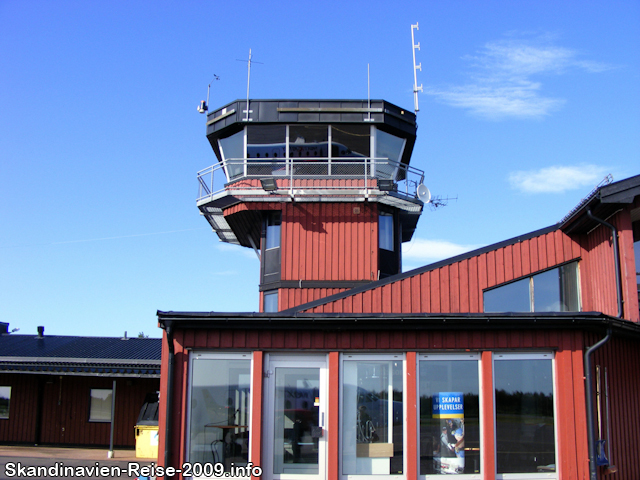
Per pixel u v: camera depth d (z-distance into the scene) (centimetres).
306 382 1202
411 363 1195
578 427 1170
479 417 1187
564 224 1595
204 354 1203
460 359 1206
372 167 2505
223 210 2592
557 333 1204
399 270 2517
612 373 1304
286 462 1172
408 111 2623
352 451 1178
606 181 1377
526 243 1616
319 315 1172
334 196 2445
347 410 1191
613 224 1440
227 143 2612
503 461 1169
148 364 2203
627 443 1323
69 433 2366
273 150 2525
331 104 2527
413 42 2766
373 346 1198
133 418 2350
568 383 1184
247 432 1177
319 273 2397
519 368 1201
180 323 1188
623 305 1377
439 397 1193
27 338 2758
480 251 1595
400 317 1170
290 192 2414
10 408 2394
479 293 1570
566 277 1619
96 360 2233
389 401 1192
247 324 1191
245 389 1192
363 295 1531
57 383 2409
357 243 2431
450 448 1177
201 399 1188
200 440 1173
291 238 2425
